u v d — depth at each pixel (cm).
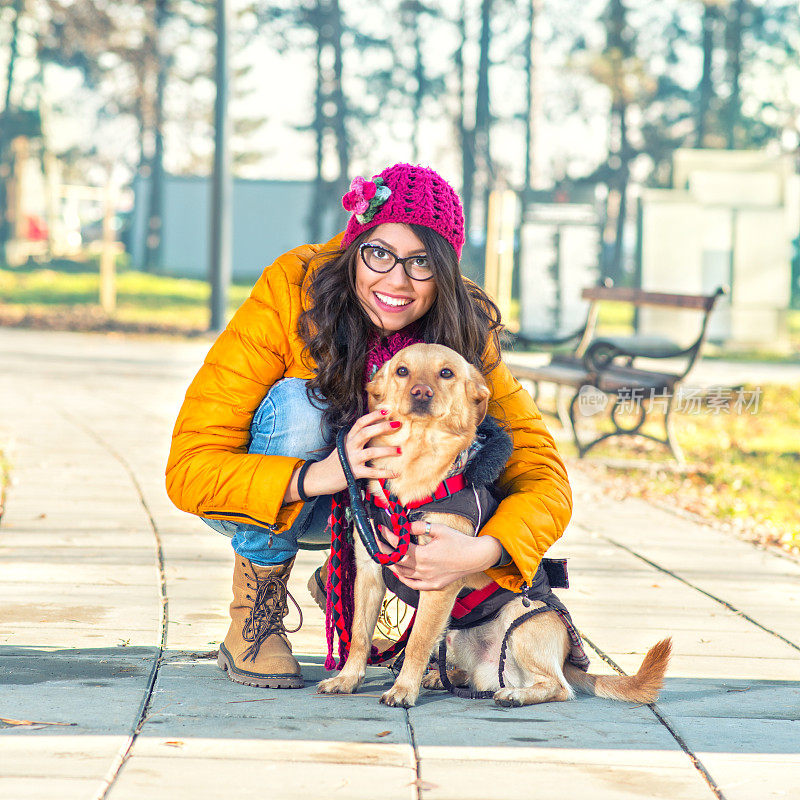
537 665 311
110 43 3186
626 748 269
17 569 456
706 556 538
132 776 239
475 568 296
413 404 292
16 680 310
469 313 323
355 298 320
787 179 1853
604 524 619
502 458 308
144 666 329
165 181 3872
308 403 319
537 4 3216
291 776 243
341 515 315
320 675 333
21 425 903
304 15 3312
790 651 373
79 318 2181
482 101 3562
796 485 766
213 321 1912
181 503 315
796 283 3703
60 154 4112
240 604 323
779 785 246
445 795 235
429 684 329
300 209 3878
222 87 1816
